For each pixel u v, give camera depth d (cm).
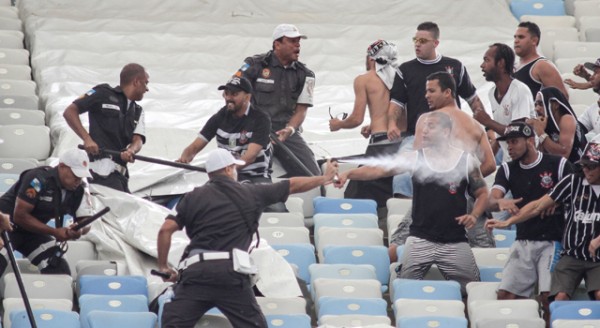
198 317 2928
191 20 5162
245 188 2988
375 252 3459
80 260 3403
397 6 5359
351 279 3291
